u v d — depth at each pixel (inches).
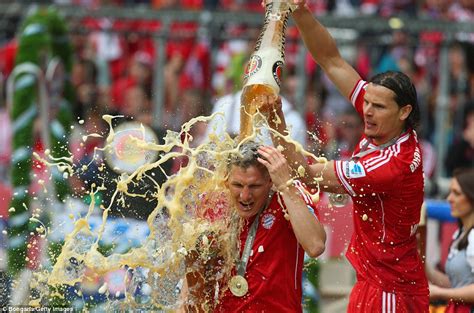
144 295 461.1
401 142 419.8
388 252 429.7
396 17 812.6
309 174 419.5
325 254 647.8
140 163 423.5
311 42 449.7
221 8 914.1
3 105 838.5
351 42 808.9
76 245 419.2
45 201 605.3
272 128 418.0
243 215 402.6
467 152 821.9
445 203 626.8
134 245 479.2
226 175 405.7
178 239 402.3
